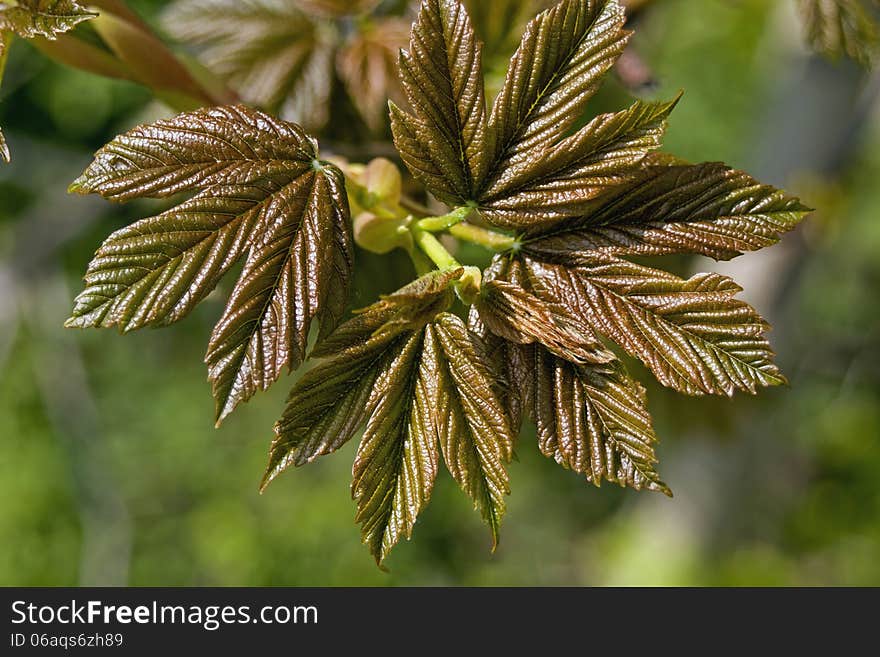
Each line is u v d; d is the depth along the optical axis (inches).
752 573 54.1
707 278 14.7
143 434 67.4
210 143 14.3
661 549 54.9
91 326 14.1
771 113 30.3
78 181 14.1
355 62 18.4
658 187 14.8
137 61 17.3
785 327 32.8
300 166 14.5
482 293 14.6
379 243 15.4
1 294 41.8
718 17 55.6
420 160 14.7
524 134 14.7
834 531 73.3
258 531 67.1
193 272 14.2
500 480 14.5
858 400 72.2
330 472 69.8
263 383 14.2
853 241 63.9
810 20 18.5
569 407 14.7
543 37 14.6
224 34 18.8
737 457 48.0
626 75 18.9
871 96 26.8
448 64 14.6
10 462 61.1
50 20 14.7
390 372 14.5
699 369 14.6
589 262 14.8
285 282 14.3
